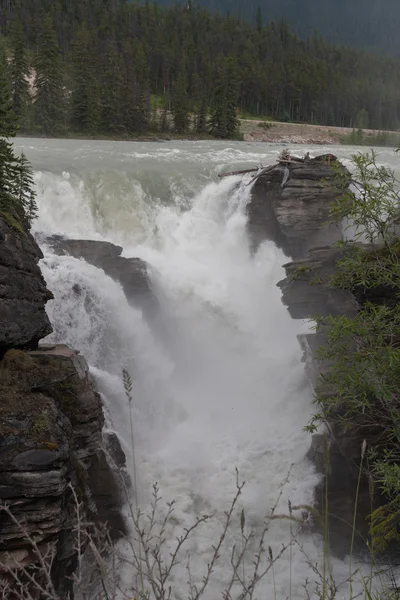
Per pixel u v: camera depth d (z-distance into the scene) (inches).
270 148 2373.3
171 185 1338.6
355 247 442.6
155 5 5925.2
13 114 647.1
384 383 385.4
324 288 695.7
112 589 175.8
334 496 547.8
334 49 6555.1
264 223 1194.6
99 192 1267.2
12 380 430.6
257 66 5044.3
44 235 897.5
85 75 2733.8
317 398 460.4
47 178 1219.9
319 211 1109.1
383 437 503.8
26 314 487.2
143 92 3164.4
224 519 578.9
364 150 2391.7
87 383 495.2
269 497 602.5
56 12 4554.6
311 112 5024.6
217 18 6368.1
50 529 374.9
